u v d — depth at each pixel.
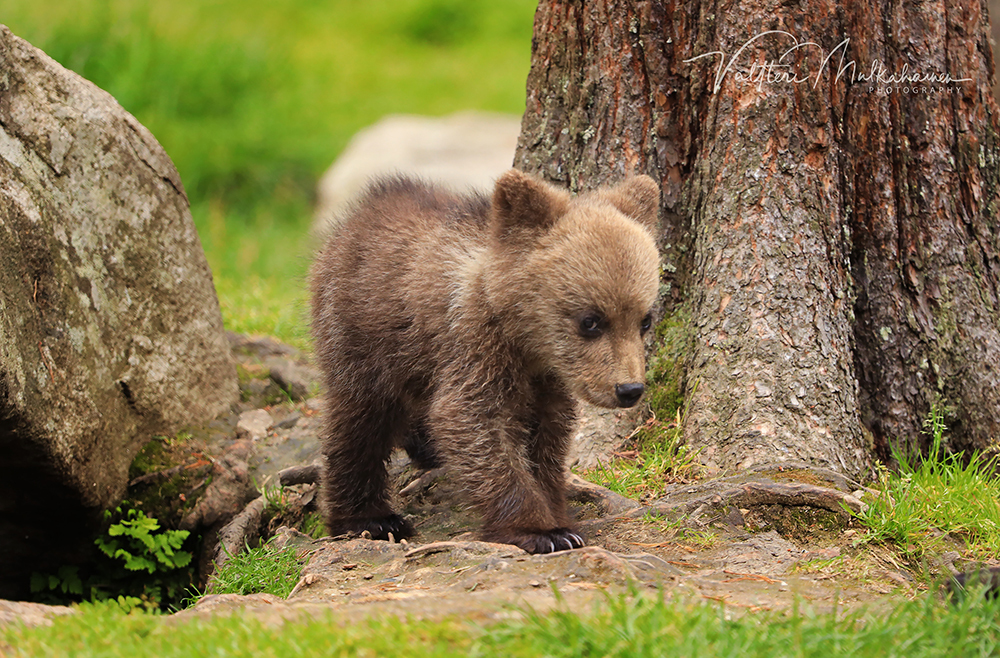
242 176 28.72
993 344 10.51
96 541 10.60
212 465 11.21
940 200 10.48
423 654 5.64
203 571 10.95
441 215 9.39
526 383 8.71
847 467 9.77
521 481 8.50
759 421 9.75
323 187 27.98
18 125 9.80
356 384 9.61
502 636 5.80
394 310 9.14
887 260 10.54
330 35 44.34
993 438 10.41
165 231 11.61
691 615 6.12
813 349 9.95
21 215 9.38
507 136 29.16
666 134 10.95
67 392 9.61
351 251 9.78
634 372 8.07
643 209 9.14
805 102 10.10
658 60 10.84
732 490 8.92
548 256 8.25
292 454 11.65
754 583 7.58
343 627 6.06
